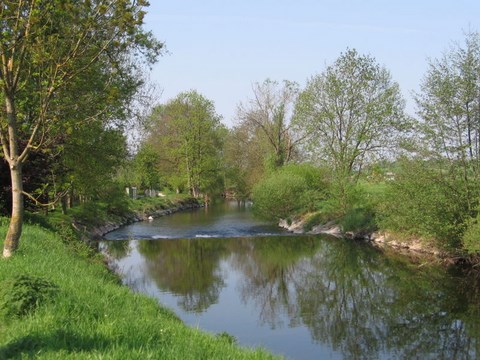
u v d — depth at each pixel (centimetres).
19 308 806
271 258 2762
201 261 2658
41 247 1475
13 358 623
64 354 629
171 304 1766
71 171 2333
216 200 7681
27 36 1063
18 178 1194
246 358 773
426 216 2450
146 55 2662
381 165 3912
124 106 2625
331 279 2256
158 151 6875
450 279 2181
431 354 1316
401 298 1898
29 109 1298
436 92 2367
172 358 656
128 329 769
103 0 1115
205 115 6612
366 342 1418
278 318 1639
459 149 2362
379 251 2934
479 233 2150
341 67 4200
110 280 1508
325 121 4209
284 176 4475
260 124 5603
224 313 1677
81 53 1154
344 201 3906
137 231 3906
